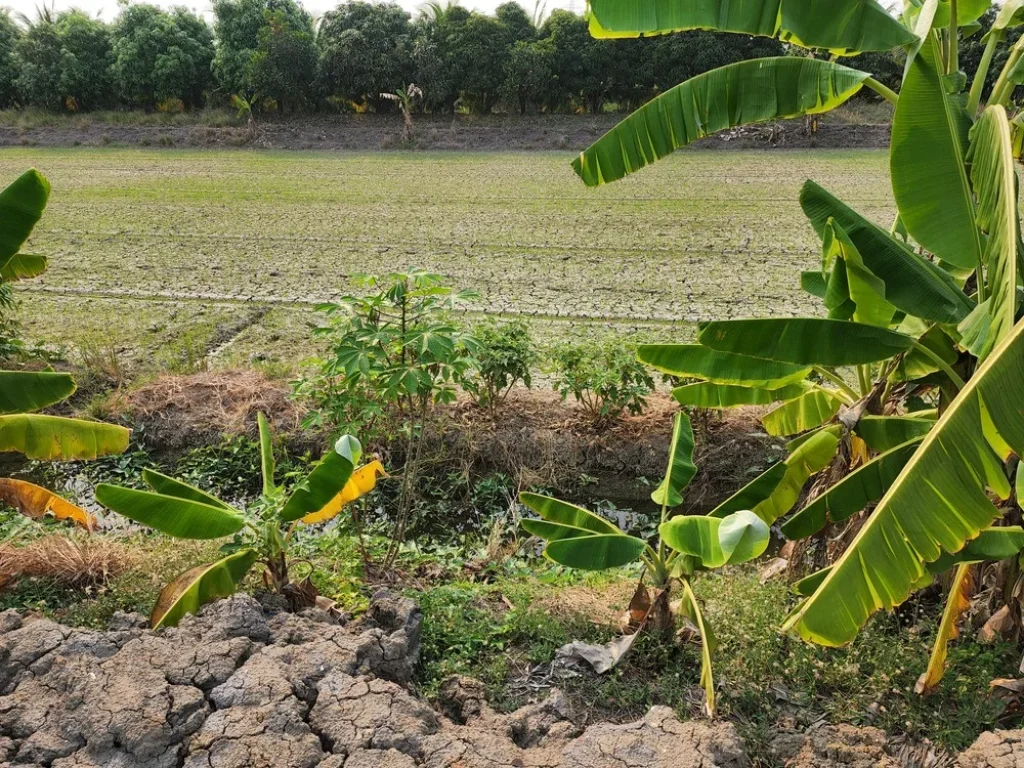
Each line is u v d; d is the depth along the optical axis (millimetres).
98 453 5676
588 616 5574
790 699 4727
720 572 6555
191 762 3537
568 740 4066
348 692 3953
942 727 4473
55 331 12023
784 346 4277
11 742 3588
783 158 29969
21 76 38719
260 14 38250
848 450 5445
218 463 8766
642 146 4938
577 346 9438
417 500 8039
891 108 34469
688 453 5469
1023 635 5172
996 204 4016
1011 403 3498
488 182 26109
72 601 5617
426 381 6086
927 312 4570
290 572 5754
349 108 39250
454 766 3568
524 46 36375
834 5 4207
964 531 3602
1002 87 4887
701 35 35125
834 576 3740
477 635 5254
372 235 18641
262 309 13102
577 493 8617
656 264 15836
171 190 24812
